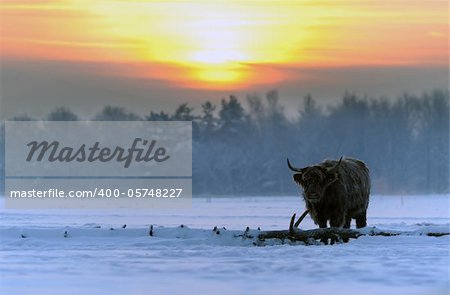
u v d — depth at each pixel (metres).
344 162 29.36
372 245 25.58
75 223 42.28
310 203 28.23
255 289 16.03
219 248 25.22
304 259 21.44
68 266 20.02
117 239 28.19
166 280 17.38
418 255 22.38
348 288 16.12
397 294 15.38
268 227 38.91
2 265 20.30
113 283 16.95
